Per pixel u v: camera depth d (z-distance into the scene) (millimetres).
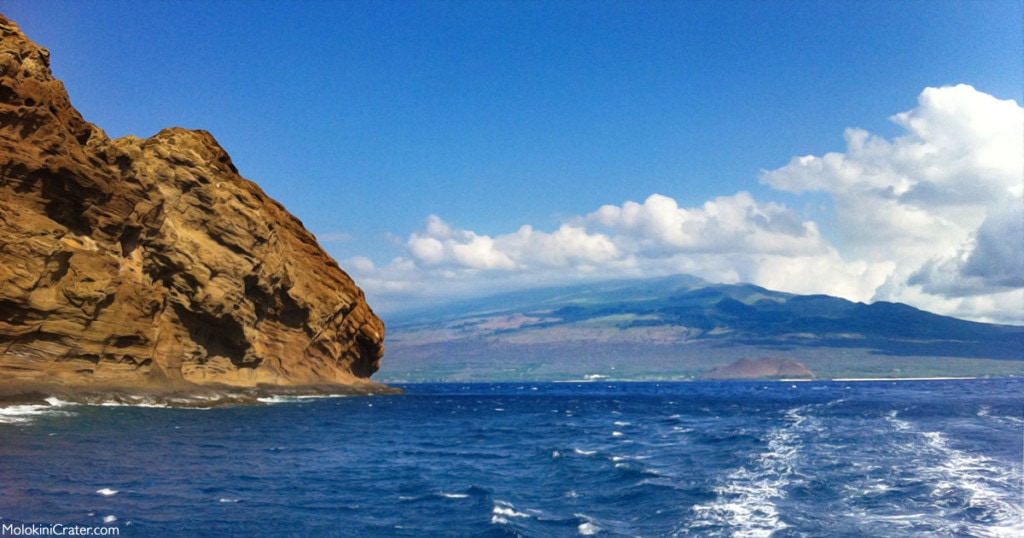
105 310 54812
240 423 50188
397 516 21906
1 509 19719
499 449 41469
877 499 24969
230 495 23938
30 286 47969
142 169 63188
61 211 52656
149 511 20750
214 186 70812
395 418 66938
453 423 63562
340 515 21734
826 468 32344
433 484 28031
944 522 21500
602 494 26250
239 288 71812
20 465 26594
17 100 49594
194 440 38312
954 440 44281
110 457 30000
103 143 58469
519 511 22922
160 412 52625
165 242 63812
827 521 21656
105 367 55250
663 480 29062
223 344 73375
